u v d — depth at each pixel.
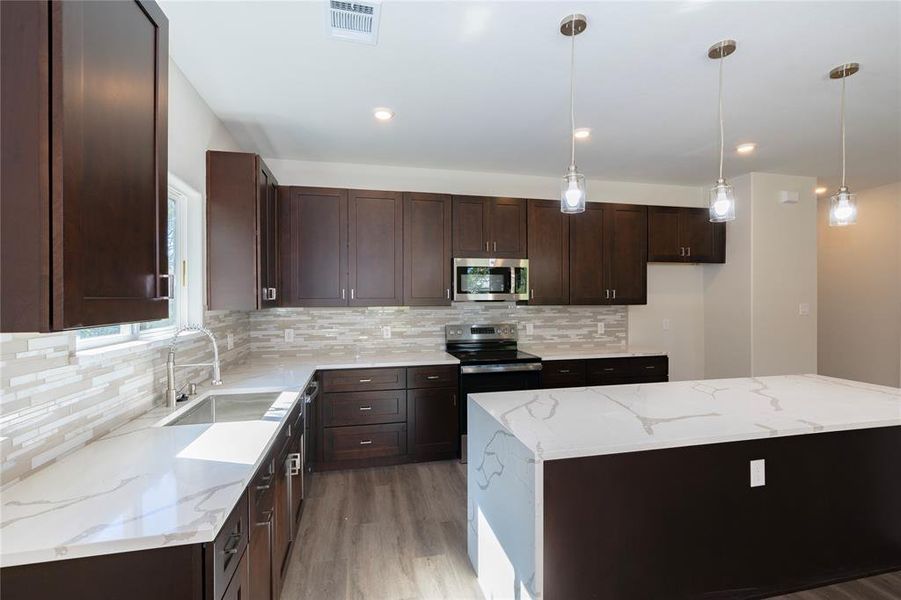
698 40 1.90
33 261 0.81
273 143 3.22
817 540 1.79
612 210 4.02
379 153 3.46
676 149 3.38
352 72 2.17
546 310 4.25
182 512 0.98
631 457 1.53
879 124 2.87
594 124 2.88
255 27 1.79
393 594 1.85
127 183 1.05
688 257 4.22
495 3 1.65
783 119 2.79
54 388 1.26
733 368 4.25
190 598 0.93
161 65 1.21
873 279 4.61
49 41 0.80
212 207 2.50
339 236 3.38
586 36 1.87
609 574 1.49
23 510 0.99
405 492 2.82
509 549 1.59
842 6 1.67
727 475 1.66
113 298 0.99
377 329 3.81
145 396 1.81
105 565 0.90
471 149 3.37
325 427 3.16
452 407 3.37
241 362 3.23
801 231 4.18
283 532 1.84
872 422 1.68
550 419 1.67
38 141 0.80
